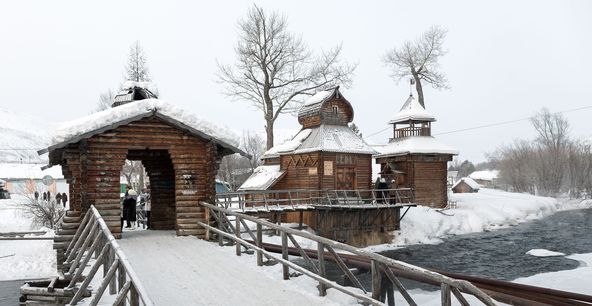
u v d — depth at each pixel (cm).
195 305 816
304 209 2844
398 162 3984
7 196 5747
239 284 954
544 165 7331
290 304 819
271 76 4425
